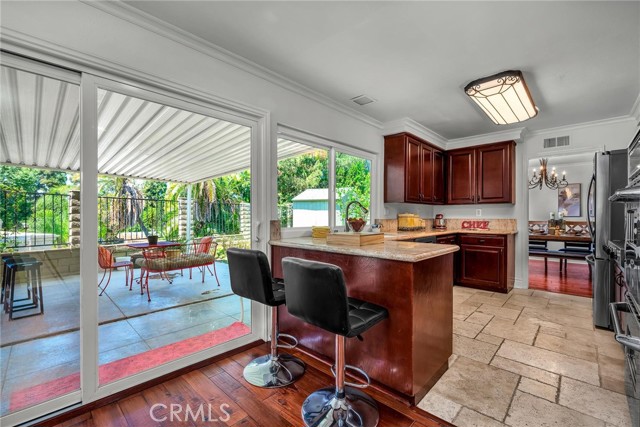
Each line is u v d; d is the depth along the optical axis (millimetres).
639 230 1561
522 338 2590
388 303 1819
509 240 4098
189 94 2074
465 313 3225
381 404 1731
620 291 2369
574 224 7039
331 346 2172
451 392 1844
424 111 3430
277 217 2711
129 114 1920
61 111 1679
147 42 1884
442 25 1903
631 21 1825
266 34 2029
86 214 1717
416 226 4164
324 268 1394
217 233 2453
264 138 2539
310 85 2775
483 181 4371
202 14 1833
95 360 1733
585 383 1916
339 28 1955
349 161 3557
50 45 1555
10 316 1594
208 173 2363
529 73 2508
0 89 1540
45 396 1630
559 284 4574
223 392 1829
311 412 1632
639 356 1269
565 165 7254
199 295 2391
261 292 1833
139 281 2086
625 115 3484
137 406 1694
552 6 1713
